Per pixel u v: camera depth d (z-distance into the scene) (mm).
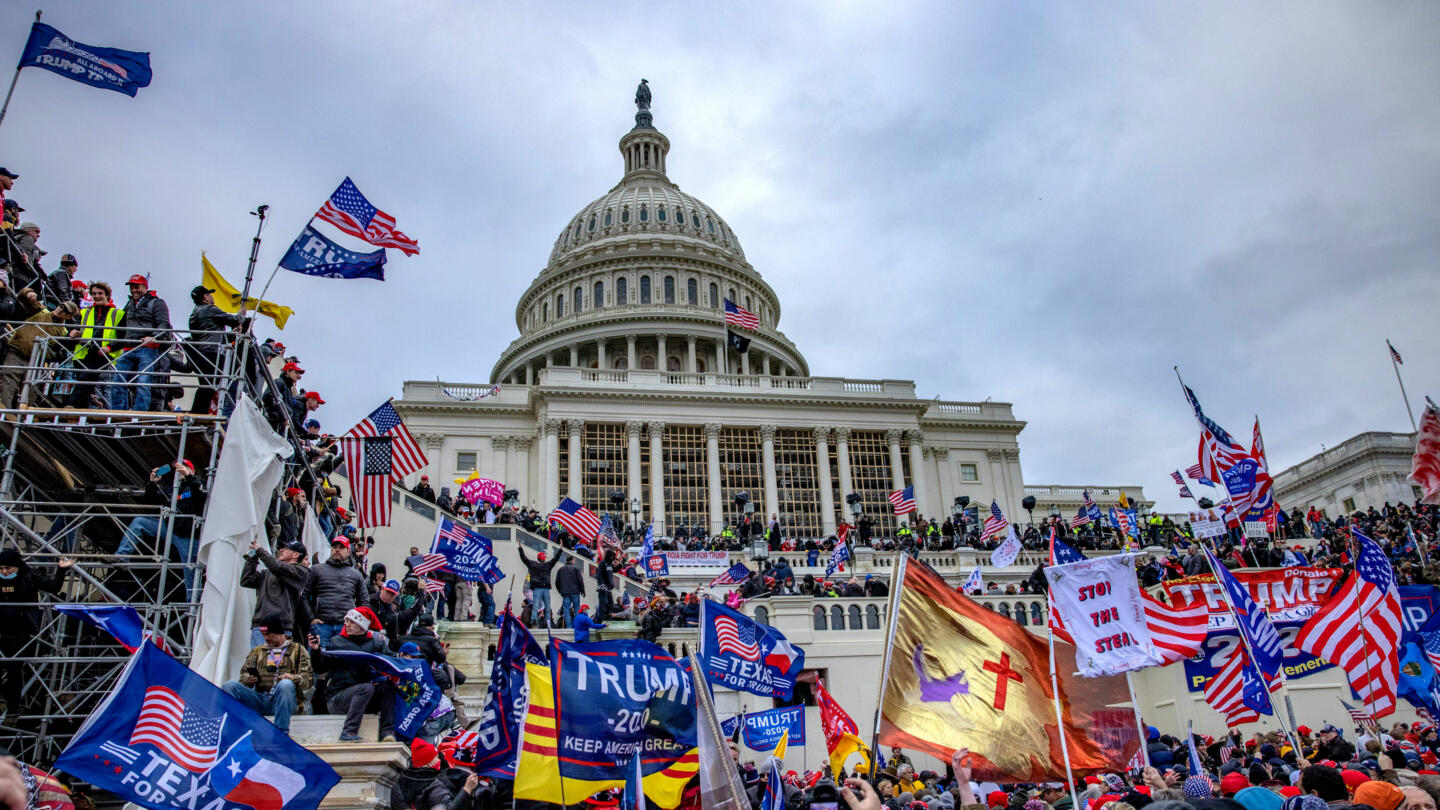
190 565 12531
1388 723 27281
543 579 27391
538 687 10070
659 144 114562
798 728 15719
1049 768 10531
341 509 24656
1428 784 8125
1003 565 38812
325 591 12930
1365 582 14297
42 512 14562
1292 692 27062
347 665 11953
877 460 63844
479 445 62281
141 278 15094
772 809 9305
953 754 10031
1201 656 26484
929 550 44844
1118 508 51875
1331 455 75188
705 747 7984
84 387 14750
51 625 12281
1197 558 31031
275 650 11719
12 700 11680
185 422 13398
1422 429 24453
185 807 7844
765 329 86562
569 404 60812
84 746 7699
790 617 28078
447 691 16656
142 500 15484
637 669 9906
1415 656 16922
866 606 29078
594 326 83812
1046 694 10898
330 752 10766
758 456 62281
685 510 60156
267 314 18109
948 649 10859
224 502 12766
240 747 8141
